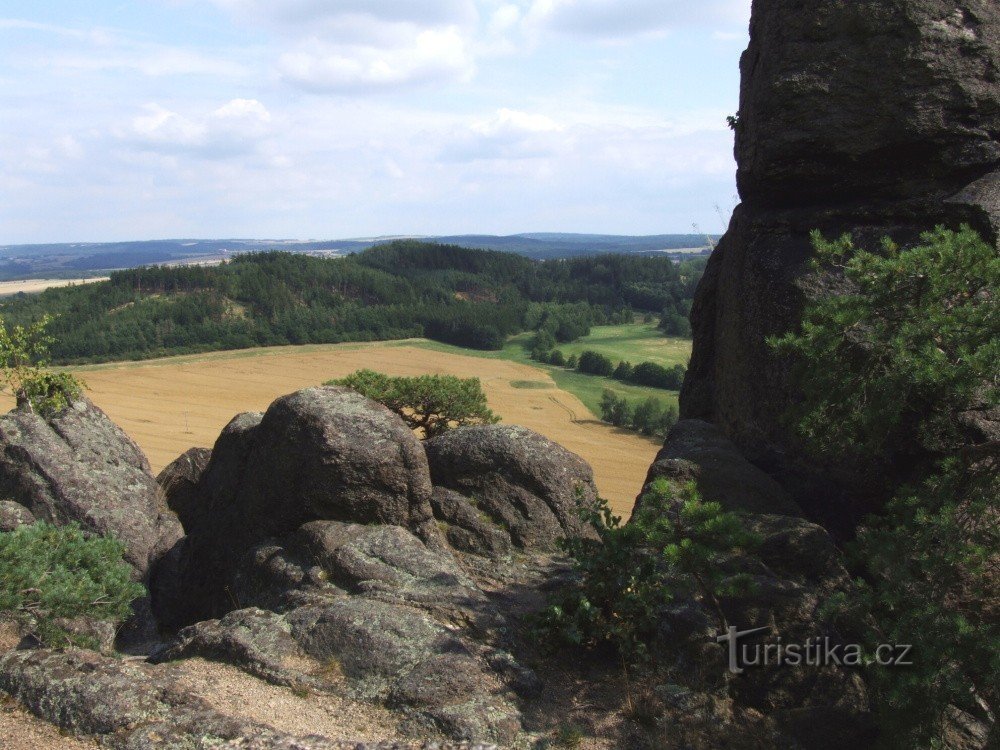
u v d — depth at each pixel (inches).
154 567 723.4
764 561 485.4
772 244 668.1
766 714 422.0
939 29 610.5
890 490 565.6
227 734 323.6
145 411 3533.5
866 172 639.8
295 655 411.5
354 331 5408.5
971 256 450.9
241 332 5132.9
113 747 319.9
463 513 565.9
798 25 647.1
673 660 436.8
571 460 605.0
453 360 4923.7
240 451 625.9
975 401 490.3
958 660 387.5
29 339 821.9
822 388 499.5
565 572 532.1
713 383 813.2
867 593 431.5
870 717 421.4
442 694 382.0
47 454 748.6
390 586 470.9
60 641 479.2
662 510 454.6
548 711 397.7
